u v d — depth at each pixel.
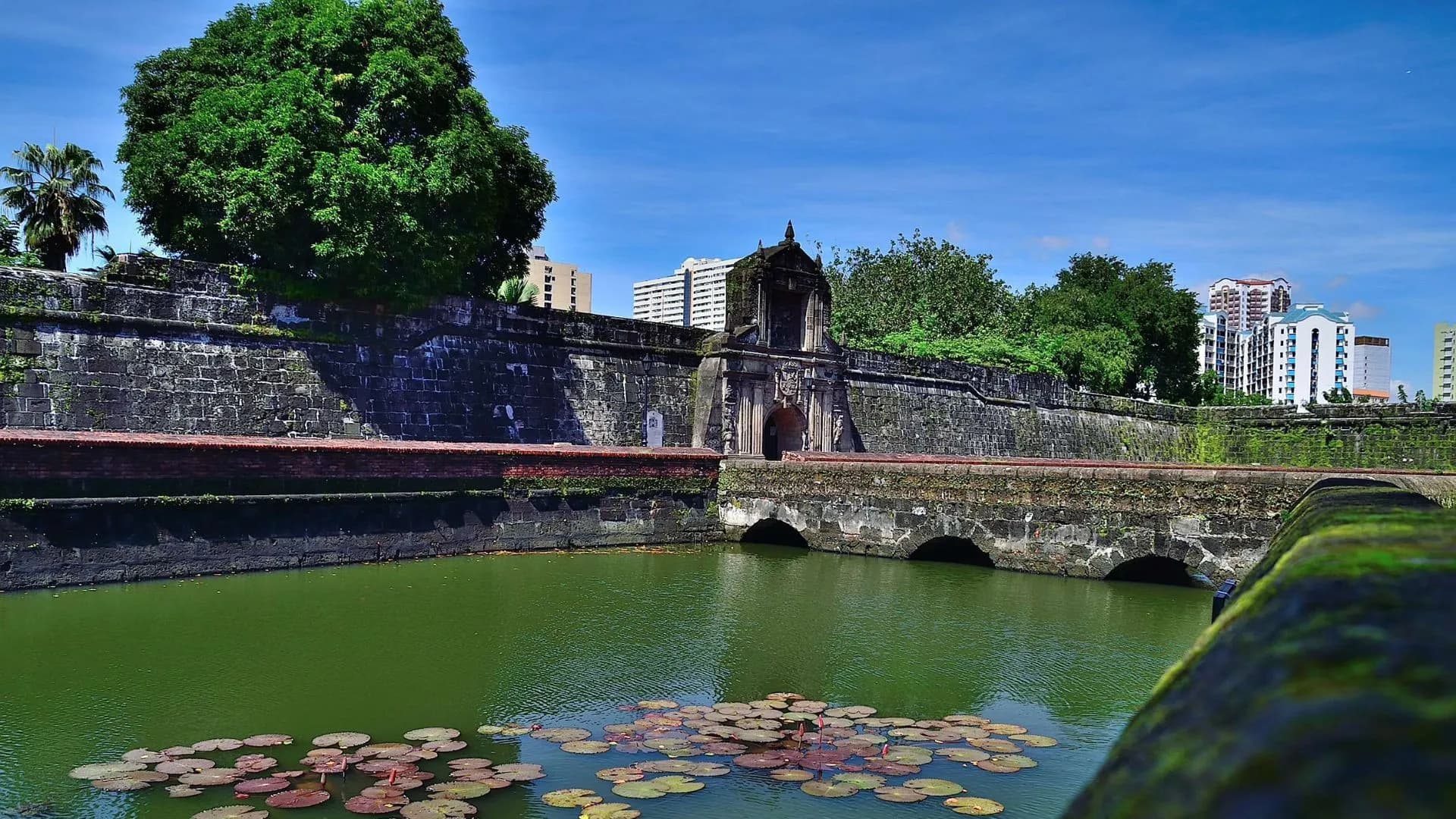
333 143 26.72
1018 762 11.96
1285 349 169.00
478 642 17.17
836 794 10.77
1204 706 1.88
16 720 12.72
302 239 27.23
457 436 30.73
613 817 10.01
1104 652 17.39
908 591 22.86
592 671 15.65
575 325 34.50
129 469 20.47
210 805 10.12
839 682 15.43
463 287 36.22
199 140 26.27
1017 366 55.62
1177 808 1.38
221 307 26.25
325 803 10.17
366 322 28.94
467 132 28.75
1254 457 58.03
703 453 31.75
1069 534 24.84
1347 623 1.86
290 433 27.03
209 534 21.48
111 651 15.80
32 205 39.88
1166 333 70.56
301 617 18.41
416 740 12.31
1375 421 54.22
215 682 14.46
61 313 23.53
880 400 44.41
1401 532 2.79
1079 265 75.25
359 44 27.78
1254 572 4.32
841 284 66.38
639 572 24.66
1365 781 1.09
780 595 22.06
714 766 11.59
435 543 25.30
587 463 28.62
